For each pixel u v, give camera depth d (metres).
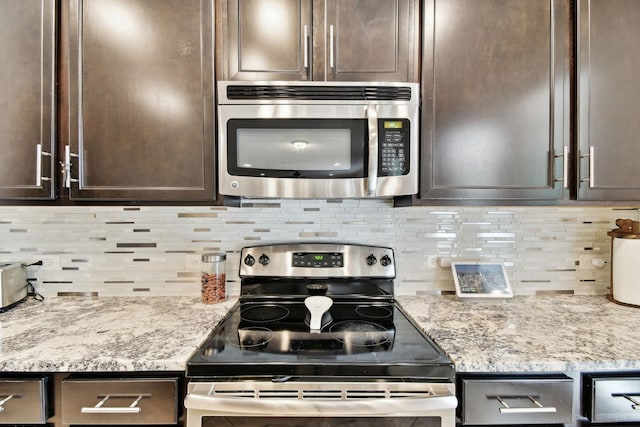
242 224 1.52
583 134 1.19
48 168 1.16
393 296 1.46
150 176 1.18
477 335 1.04
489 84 1.20
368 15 1.19
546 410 0.88
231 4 1.18
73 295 1.50
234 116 1.15
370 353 0.92
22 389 0.88
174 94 1.18
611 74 1.20
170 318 1.21
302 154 1.16
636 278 1.33
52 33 1.17
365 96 1.15
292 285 1.46
